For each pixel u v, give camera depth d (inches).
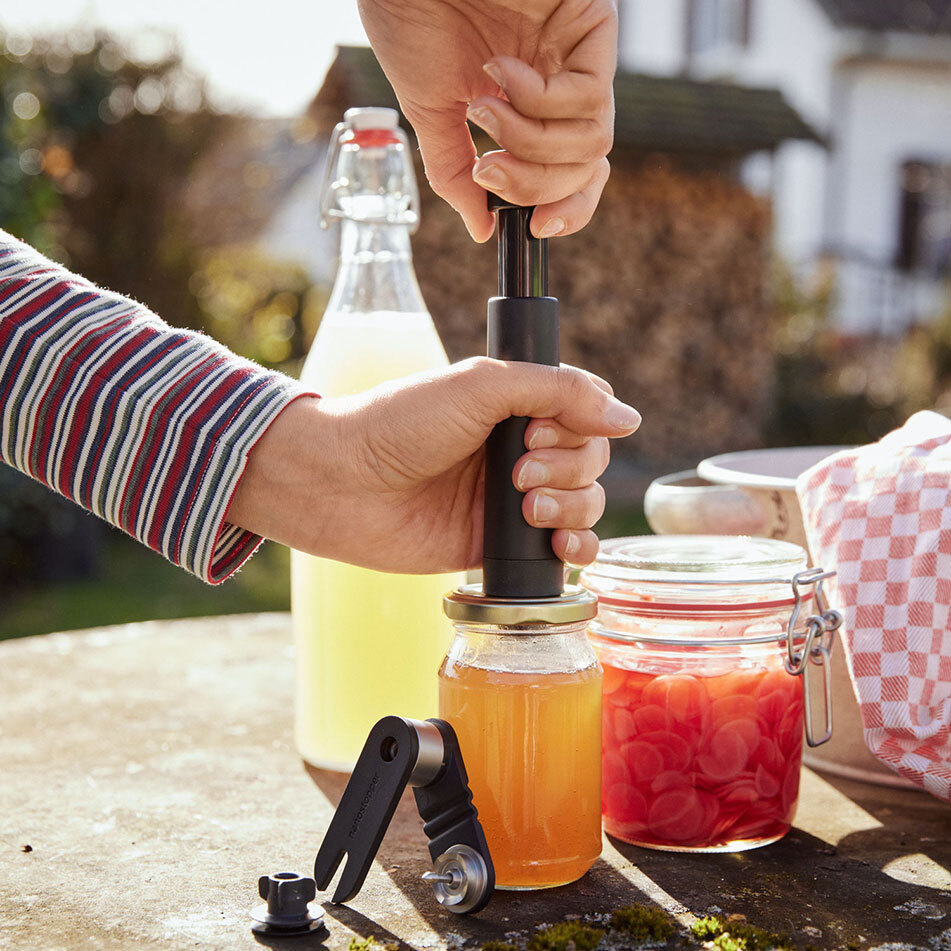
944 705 30.3
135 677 48.9
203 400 28.7
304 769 37.6
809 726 32.5
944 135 351.9
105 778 36.4
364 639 37.3
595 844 28.5
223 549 30.2
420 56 30.5
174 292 216.1
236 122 220.4
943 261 349.4
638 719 30.5
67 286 29.9
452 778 26.9
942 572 31.0
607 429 27.6
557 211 27.5
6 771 37.1
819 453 44.4
